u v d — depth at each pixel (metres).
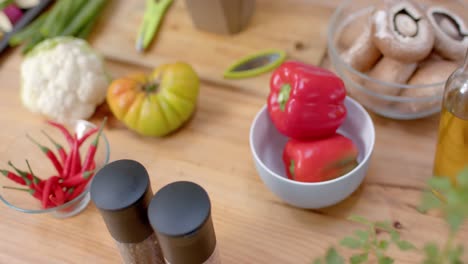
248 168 0.80
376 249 0.66
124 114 0.82
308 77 0.72
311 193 0.71
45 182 0.76
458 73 0.68
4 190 0.78
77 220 0.77
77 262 0.74
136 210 0.61
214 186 0.79
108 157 0.80
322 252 0.72
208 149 0.82
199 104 0.87
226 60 0.91
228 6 0.89
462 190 0.50
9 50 0.98
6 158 0.81
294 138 0.75
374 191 0.76
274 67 0.89
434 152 0.79
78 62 0.85
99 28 0.98
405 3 0.77
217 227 0.75
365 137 0.77
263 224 0.75
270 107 0.75
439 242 0.71
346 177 0.70
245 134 0.83
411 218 0.74
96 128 0.80
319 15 0.94
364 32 0.81
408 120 0.82
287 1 0.97
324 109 0.72
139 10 0.99
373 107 0.81
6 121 0.89
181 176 0.80
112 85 0.83
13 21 1.00
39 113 0.88
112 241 0.76
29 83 0.85
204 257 0.61
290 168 0.75
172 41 0.95
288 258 0.72
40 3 1.01
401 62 0.77
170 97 0.81
